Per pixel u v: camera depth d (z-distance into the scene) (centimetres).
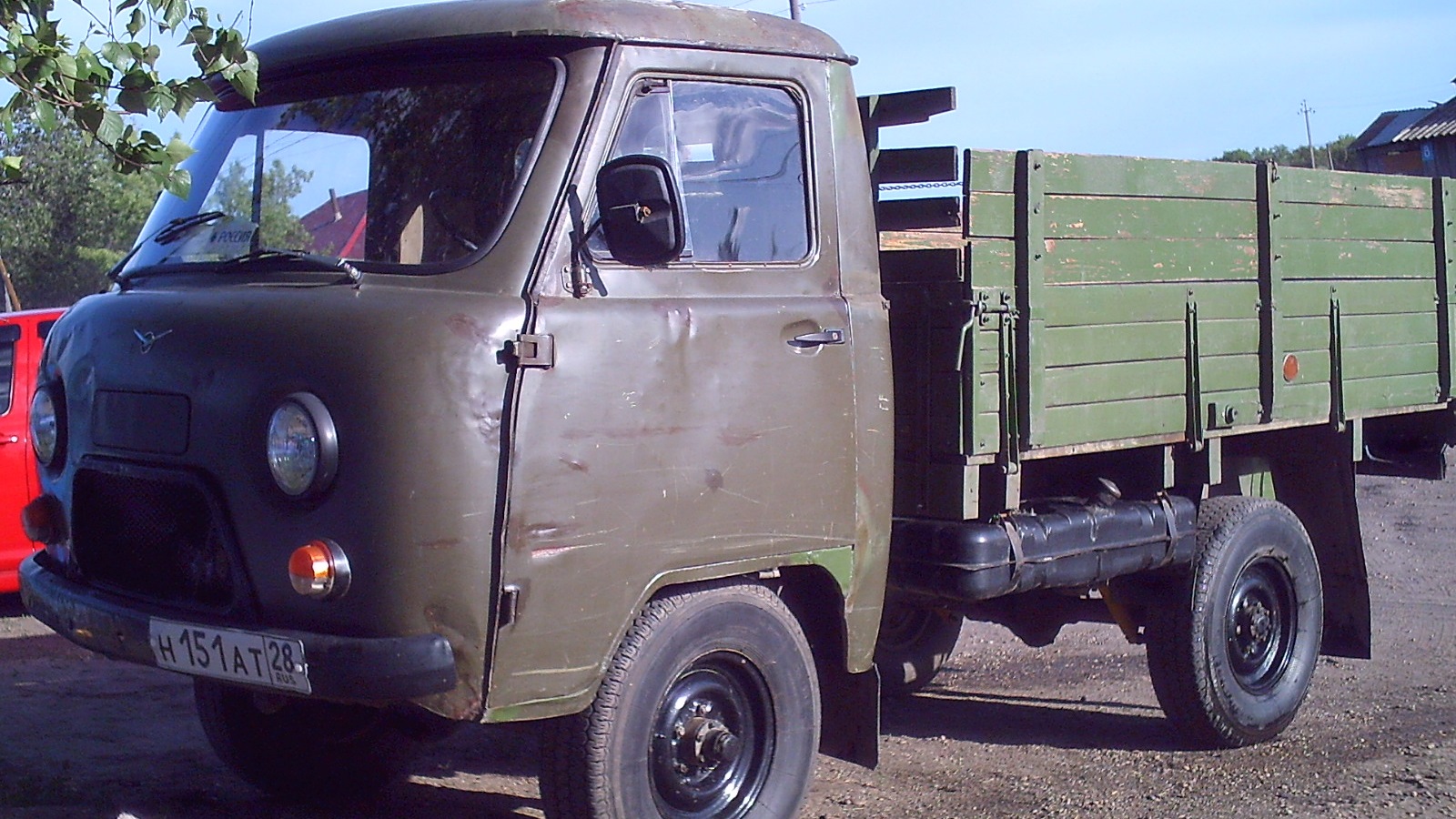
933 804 539
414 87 426
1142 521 566
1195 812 529
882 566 469
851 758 478
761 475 428
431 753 596
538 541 378
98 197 1923
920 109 526
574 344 386
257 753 503
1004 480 506
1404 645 828
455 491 364
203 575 399
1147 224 558
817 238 457
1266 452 684
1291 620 645
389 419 361
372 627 361
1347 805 537
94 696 679
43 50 393
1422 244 714
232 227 442
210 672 379
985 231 493
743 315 426
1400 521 1256
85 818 467
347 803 524
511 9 415
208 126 479
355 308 376
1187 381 581
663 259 390
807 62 461
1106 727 664
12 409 875
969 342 491
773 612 441
